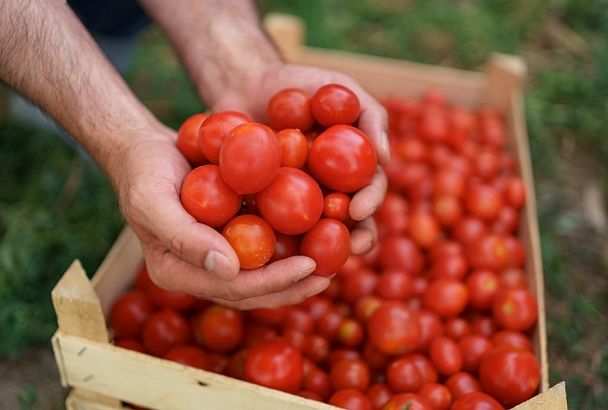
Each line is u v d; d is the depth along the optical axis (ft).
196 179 1.57
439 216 2.31
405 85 2.72
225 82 2.07
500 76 2.62
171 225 1.54
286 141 1.65
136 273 2.11
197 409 1.73
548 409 1.56
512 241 2.21
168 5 2.13
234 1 2.17
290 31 2.61
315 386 1.90
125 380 1.74
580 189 2.75
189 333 2.00
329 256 1.62
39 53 1.72
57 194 2.66
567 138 2.93
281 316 2.00
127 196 1.61
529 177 2.31
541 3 3.58
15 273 2.35
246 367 1.80
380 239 2.29
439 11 3.57
